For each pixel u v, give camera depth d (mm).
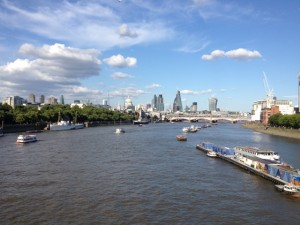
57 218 68188
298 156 160750
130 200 80062
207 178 105375
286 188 87625
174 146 195500
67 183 95562
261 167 112562
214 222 67062
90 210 73000
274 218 69938
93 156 146875
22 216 69125
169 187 92625
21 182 96500
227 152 150500
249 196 85125
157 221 67062
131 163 129375
